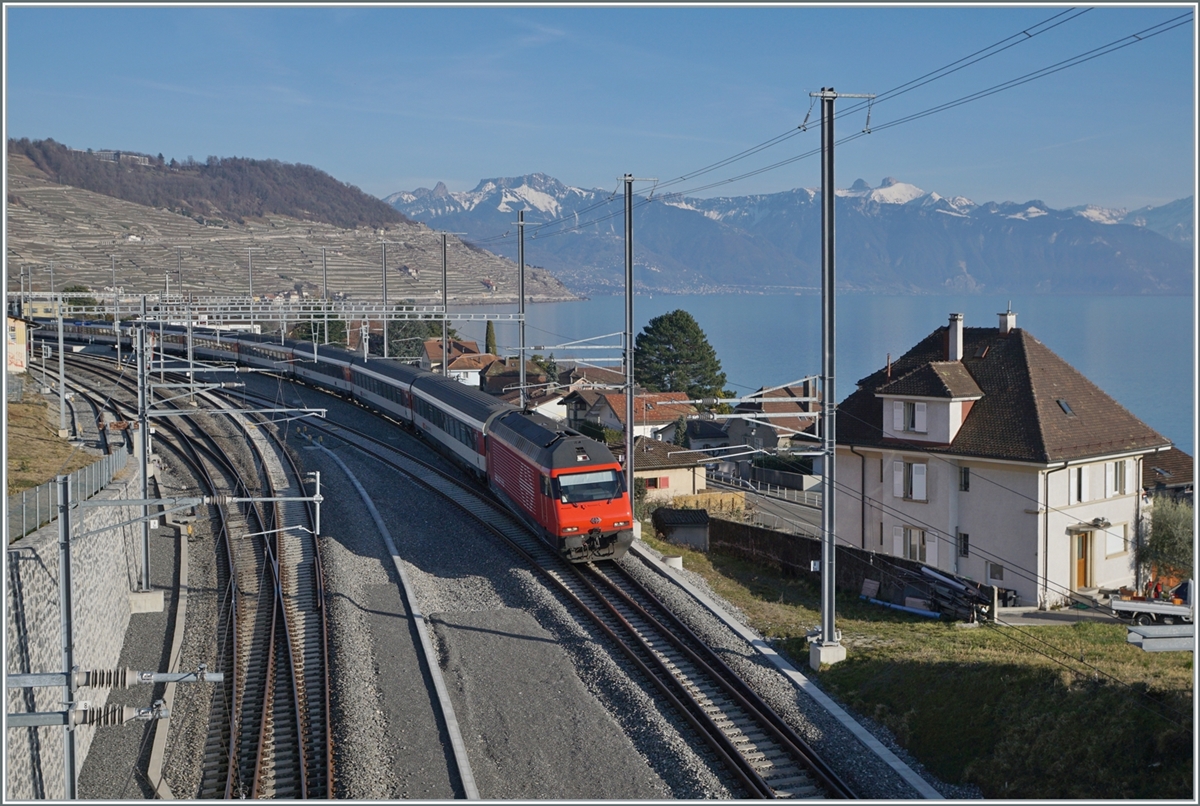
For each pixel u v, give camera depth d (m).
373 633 23.64
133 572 27.64
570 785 16.53
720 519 36.00
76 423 47.03
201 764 18.25
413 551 30.59
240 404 62.12
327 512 35.34
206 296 167.50
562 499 27.92
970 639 23.70
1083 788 16.31
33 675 14.38
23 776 15.91
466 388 45.09
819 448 25.42
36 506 19.86
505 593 26.56
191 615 26.47
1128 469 34.06
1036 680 18.77
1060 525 31.75
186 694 21.48
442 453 46.78
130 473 32.31
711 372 85.62
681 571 28.80
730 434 70.75
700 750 17.69
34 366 71.44
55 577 19.02
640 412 69.06
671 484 50.97
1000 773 17.20
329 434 51.72
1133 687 17.66
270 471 42.41
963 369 34.91
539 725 18.81
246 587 28.09
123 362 78.81
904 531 35.09
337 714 19.27
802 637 23.58
